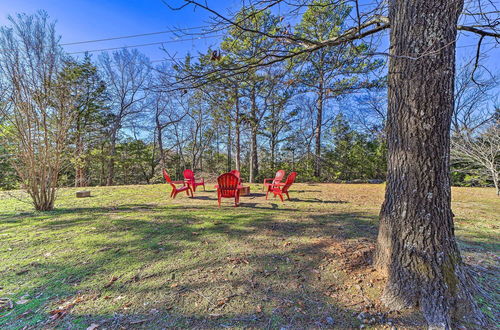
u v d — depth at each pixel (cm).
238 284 192
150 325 143
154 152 1888
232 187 529
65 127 470
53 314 153
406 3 166
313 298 172
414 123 163
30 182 462
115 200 621
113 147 1593
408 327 140
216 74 213
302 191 812
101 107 1485
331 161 1420
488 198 661
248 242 290
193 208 509
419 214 161
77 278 200
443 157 160
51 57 438
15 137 433
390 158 185
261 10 199
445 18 154
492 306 160
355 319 148
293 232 330
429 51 154
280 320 148
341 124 1419
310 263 229
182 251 261
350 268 212
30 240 295
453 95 162
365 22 207
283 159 1562
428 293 151
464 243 287
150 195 716
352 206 534
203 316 152
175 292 180
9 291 180
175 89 218
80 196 675
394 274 168
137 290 182
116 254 252
